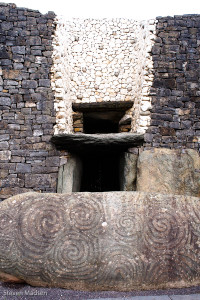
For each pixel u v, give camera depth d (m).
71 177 4.86
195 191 4.71
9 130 4.79
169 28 5.18
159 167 4.77
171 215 2.56
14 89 4.87
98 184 7.09
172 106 5.03
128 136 4.84
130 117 5.96
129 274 2.31
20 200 2.69
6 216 2.57
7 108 4.82
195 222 2.54
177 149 4.91
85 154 5.77
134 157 5.00
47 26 5.07
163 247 2.41
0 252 2.39
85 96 6.09
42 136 4.86
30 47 4.98
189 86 5.09
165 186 4.68
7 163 4.70
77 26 6.25
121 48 6.21
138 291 2.30
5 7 4.99
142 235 2.45
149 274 2.32
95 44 6.23
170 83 5.07
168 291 2.28
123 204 2.64
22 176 4.71
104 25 6.27
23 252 2.38
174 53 5.13
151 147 4.91
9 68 4.89
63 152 4.99
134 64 6.14
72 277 2.31
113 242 2.41
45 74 4.96
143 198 2.70
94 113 6.49
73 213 2.55
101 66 6.18
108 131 7.76
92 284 2.31
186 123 4.99
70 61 6.15
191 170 4.78
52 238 2.43
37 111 4.89
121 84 6.11
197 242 2.43
